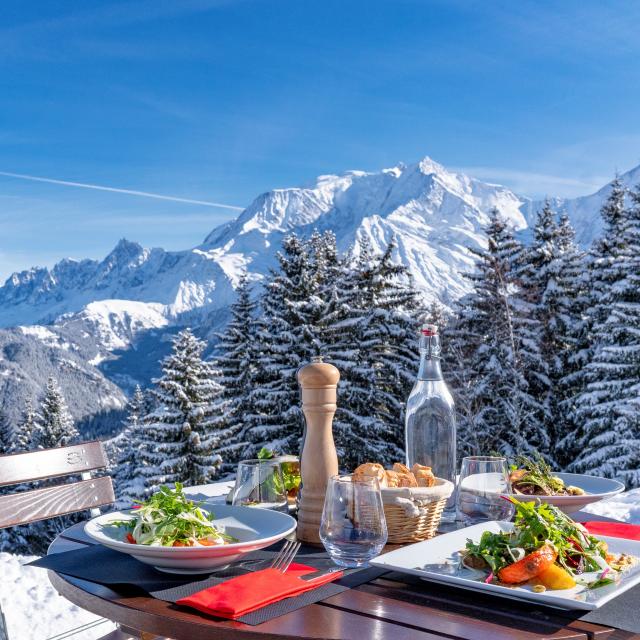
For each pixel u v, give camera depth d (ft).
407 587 3.64
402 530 4.48
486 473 4.50
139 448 73.20
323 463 4.61
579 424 54.03
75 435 109.81
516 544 3.76
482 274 63.26
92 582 3.73
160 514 4.03
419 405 5.12
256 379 65.00
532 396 55.98
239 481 4.98
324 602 3.43
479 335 60.34
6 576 12.64
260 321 69.87
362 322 63.82
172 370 73.36
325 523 3.90
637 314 54.03
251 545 3.76
